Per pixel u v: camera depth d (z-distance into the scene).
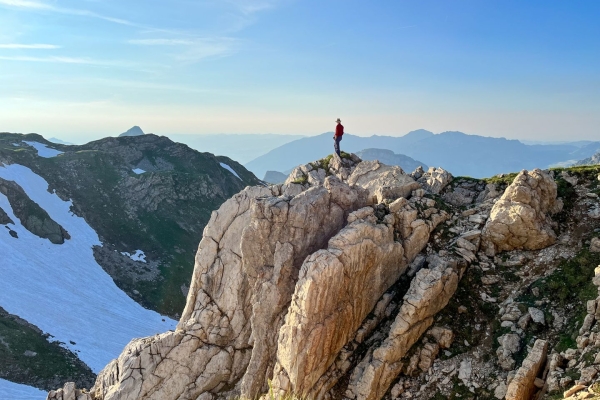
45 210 128.25
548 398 25.02
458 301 33.12
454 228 38.09
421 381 29.98
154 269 124.50
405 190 41.59
